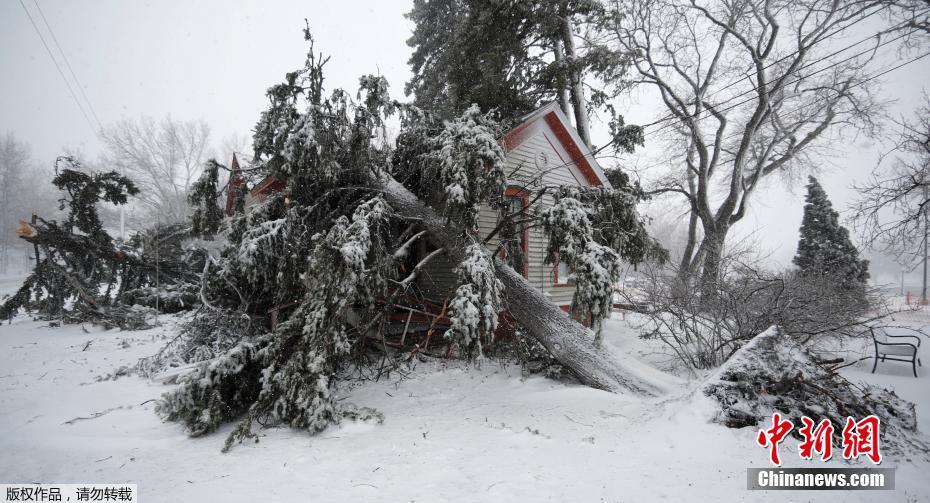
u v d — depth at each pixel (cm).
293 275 711
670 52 1964
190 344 783
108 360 859
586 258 605
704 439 414
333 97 733
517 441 447
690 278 792
